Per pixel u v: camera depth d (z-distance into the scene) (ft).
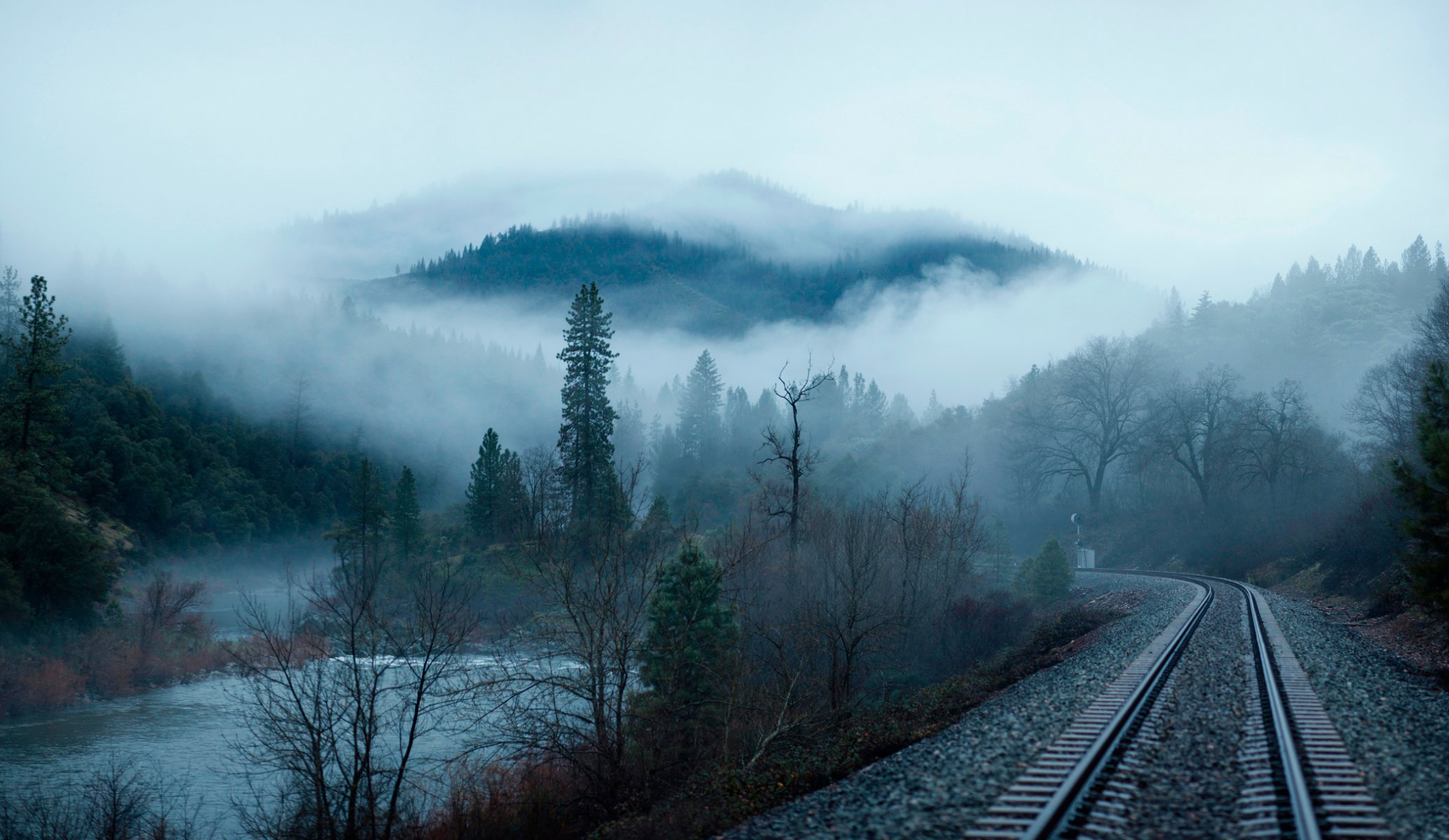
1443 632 67.62
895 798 34.73
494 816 61.93
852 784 39.34
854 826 31.78
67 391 207.51
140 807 78.74
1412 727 42.34
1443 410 68.39
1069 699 52.60
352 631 65.46
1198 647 71.36
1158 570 218.79
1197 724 43.37
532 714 67.00
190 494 382.42
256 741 103.76
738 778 52.95
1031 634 110.11
